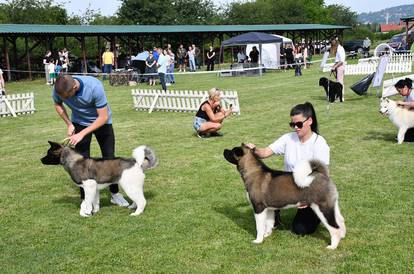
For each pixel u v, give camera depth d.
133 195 5.86
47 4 47.91
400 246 4.73
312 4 80.00
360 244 4.80
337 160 8.18
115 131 11.98
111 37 34.56
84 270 4.54
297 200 4.53
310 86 20.78
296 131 4.89
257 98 17.44
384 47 35.09
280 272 4.32
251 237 5.12
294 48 34.56
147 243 5.09
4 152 10.08
